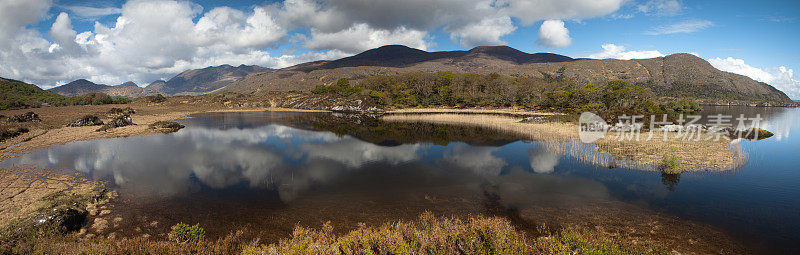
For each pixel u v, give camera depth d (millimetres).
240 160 20797
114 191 13969
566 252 6766
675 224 10516
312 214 11570
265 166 19156
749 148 25109
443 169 18422
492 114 60656
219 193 14008
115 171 17688
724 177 16188
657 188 14539
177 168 18547
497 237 7215
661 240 9328
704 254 8531
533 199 13180
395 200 13109
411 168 18641
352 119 52312
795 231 9938
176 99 88625
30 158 20844
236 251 8359
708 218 11016
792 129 40125
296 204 12633
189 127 39750
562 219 11023
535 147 25266
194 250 7820
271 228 10328
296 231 8117
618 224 10547
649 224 10531
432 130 36875
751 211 11648
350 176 16922
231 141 28641
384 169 18406
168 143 27328
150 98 85000
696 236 9617
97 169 18094
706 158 20031
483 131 35438
